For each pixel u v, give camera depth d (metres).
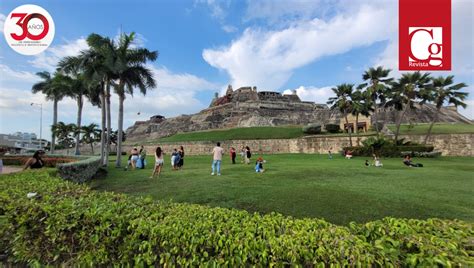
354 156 27.25
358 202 5.80
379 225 2.24
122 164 19.98
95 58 17.12
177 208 3.22
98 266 2.66
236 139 38.88
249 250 2.08
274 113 62.03
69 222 2.80
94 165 10.71
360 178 9.70
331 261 1.88
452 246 1.83
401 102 30.16
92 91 21.73
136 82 18.58
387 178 9.66
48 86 30.25
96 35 16.77
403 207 5.43
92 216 2.72
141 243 2.47
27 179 5.47
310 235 2.12
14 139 79.44
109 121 18.19
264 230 2.32
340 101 32.12
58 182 5.13
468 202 5.80
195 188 7.77
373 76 30.09
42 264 2.86
